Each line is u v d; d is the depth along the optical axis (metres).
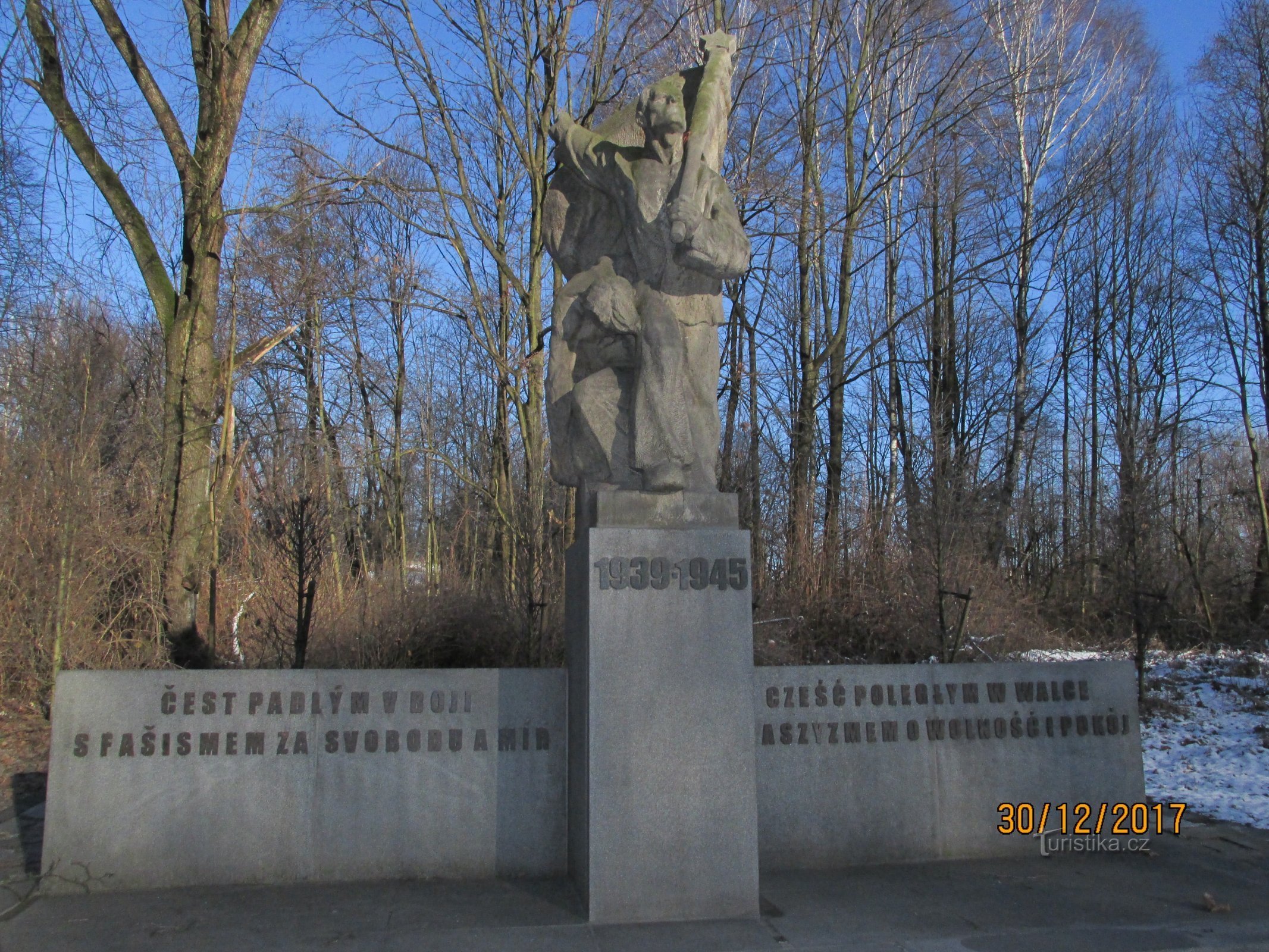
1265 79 20.14
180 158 12.32
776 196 17.61
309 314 16.53
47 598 11.67
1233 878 5.89
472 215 15.48
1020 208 24.34
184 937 4.72
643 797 4.86
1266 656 15.27
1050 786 6.53
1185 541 17.78
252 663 11.69
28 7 11.12
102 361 16.98
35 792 8.46
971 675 6.54
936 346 23.89
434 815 5.72
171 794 5.57
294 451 16.58
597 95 15.91
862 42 19.53
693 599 5.00
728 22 18.09
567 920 4.89
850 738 6.30
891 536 15.63
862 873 5.96
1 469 12.04
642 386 5.23
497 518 16.09
